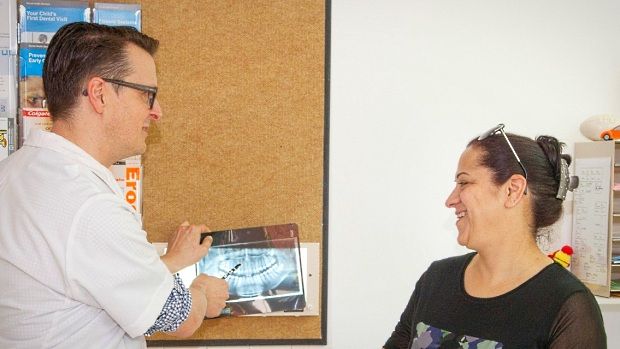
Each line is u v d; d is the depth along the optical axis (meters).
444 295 1.13
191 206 1.76
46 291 0.98
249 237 1.76
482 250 1.06
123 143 1.12
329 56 1.78
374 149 1.82
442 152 1.84
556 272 1.01
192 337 1.78
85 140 1.08
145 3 1.72
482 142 1.09
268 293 1.75
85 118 1.07
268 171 1.78
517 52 1.86
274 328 1.80
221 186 1.77
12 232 1.00
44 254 0.98
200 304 1.18
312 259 1.79
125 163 1.69
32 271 0.98
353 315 1.83
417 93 1.83
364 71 1.81
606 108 1.89
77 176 1.02
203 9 1.74
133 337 1.04
